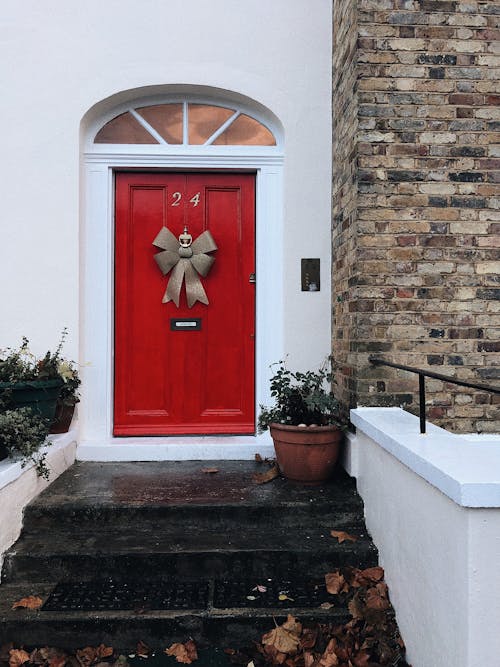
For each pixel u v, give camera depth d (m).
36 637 2.46
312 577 2.83
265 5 4.14
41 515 3.05
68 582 2.78
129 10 4.09
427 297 3.38
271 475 3.58
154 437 4.24
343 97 3.78
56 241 4.03
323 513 3.16
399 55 3.39
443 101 3.40
